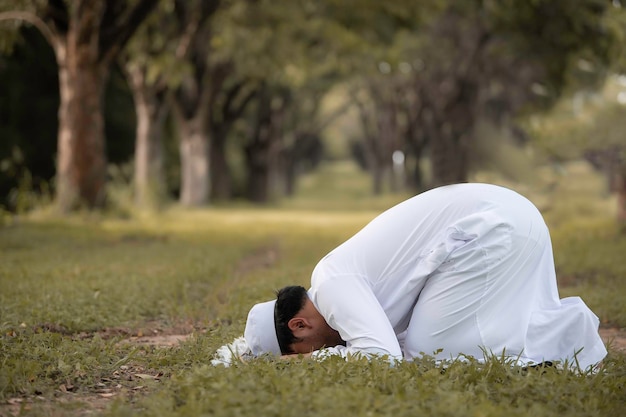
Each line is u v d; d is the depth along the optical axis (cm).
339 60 3562
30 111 3278
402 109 5875
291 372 502
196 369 517
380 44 3294
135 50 3278
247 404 441
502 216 558
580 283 1170
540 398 482
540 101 2867
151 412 452
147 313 906
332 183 9794
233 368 516
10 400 522
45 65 3238
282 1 3122
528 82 3903
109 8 2419
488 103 4581
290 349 570
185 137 4356
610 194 3978
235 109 5222
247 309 834
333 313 546
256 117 5753
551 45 2641
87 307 859
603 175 4084
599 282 1138
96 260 1381
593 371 563
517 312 554
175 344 724
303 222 3012
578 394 487
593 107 2406
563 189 2839
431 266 549
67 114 2480
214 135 5225
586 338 564
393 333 546
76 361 603
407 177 6056
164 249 1645
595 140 2330
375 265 561
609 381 528
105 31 2442
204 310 900
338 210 4809
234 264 1449
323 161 12388
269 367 512
